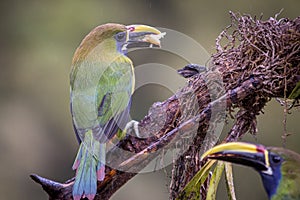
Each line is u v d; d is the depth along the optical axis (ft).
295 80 27.84
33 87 81.05
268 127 72.23
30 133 79.87
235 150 23.17
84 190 28.04
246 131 28.58
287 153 22.91
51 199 28.50
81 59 32.68
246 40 28.45
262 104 28.43
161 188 73.92
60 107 80.64
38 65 81.05
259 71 28.04
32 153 79.61
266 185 22.97
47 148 80.02
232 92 27.89
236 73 28.37
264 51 28.37
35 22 82.38
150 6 82.38
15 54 81.71
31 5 82.58
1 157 78.64
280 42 28.09
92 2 82.23
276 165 22.82
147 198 74.18
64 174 79.97
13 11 82.38
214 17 82.33
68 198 28.35
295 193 22.50
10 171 78.89
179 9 82.79
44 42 81.66
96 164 28.68
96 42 33.12
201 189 29.45
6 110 79.87
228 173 27.81
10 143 79.30
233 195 27.84
